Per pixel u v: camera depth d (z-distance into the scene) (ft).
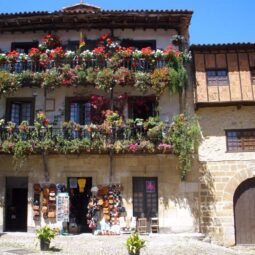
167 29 66.90
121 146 59.26
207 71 64.18
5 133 61.26
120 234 59.62
